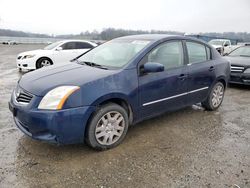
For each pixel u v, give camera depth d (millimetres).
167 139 3561
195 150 3256
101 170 2752
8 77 8352
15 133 3584
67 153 3086
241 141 3566
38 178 2576
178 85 3947
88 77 3051
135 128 3914
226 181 2607
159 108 3777
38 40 59969
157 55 3705
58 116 2727
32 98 2830
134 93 3328
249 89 7051
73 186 2475
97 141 3098
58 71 3375
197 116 4566
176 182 2576
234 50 8516
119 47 3959
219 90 4961
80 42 10328
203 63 4453
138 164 2891
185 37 4242
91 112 2941
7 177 2568
